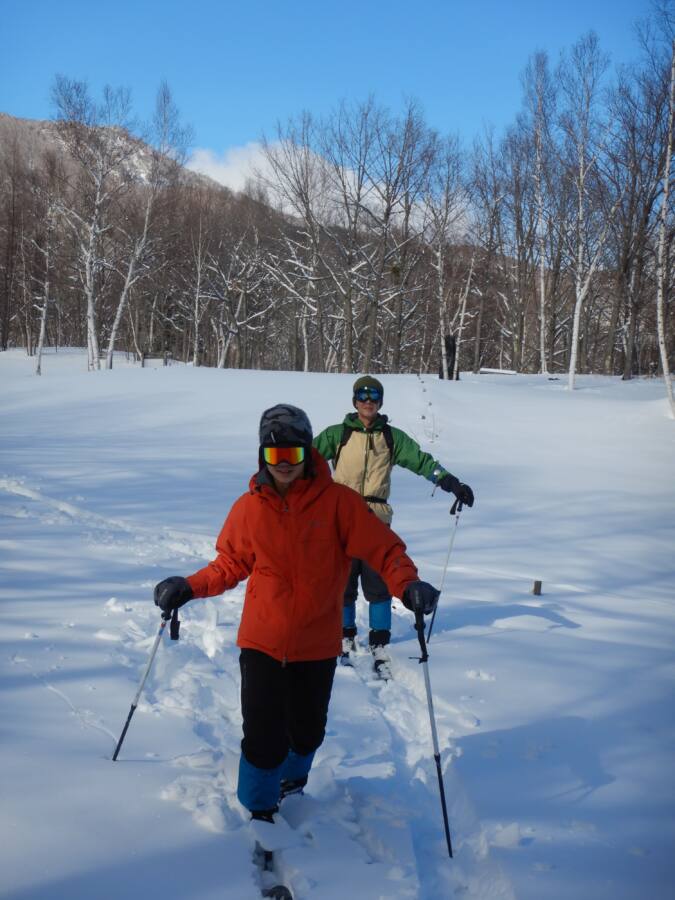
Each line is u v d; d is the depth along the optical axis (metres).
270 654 2.71
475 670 4.44
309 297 43.88
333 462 5.04
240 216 51.06
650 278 32.84
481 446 15.84
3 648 4.04
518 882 2.44
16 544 6.57
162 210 38.44
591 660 4.75
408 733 3.73
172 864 2.41
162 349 58.09
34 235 52.41
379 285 37.69
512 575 7.26
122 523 8.00
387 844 2.65
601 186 30.28
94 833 2.51
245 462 12.74
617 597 6.71
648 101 28.53
